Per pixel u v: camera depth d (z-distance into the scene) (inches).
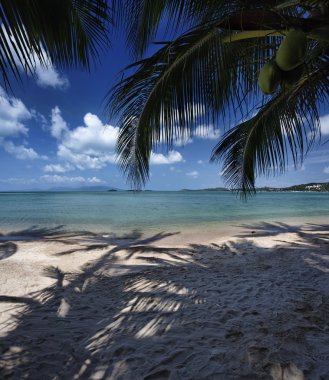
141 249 232.7
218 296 125.7
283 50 41.0
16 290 137.6
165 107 87.7
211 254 218.8
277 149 120.4
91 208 802.8
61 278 157.9
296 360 72.2
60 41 71.6
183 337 87.6
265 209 781.9
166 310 110.7
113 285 145.7
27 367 73.8
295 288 135.3
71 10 73.2
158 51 79.3
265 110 116.5
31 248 237.3
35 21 59.6
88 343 86.0
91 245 248.2
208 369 70.0
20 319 104.7
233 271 170.2
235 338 85.5
